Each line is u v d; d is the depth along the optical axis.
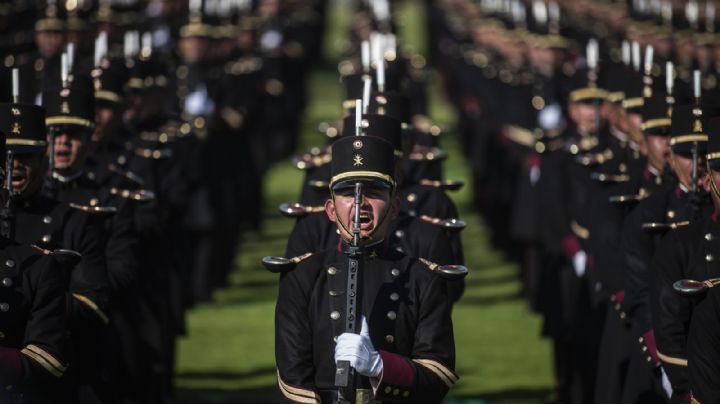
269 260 25.45
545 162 46.59
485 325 55.91
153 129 45.62
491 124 77.25
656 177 34.31
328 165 35.94
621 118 37.84
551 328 44.06
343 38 156.12
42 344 25.61
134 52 46.03
